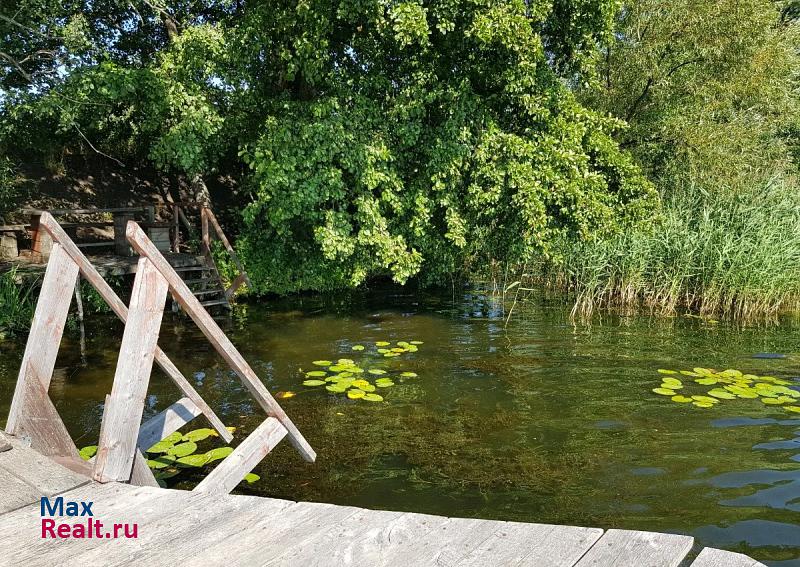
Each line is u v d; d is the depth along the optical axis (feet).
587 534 6.56
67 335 27.45
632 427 16.52
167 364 11.36
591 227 32.32
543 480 13.37
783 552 10.40
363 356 24.35
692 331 29.09
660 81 47.34
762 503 12.21
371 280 45.42
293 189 30.53
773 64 47.26
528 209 30.40
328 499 12.52
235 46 32.63
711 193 41.47
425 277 39.60
